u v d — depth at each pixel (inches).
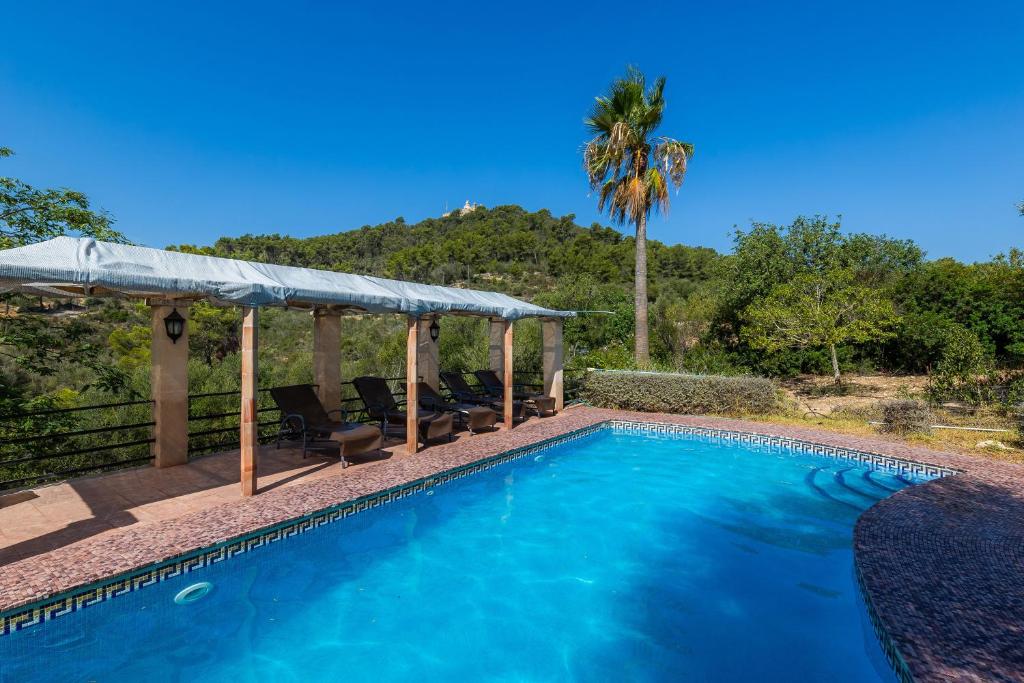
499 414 440.5
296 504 218.5
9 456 354.3
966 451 331.3
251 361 225.9
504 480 315.9
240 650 145.6
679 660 145.6
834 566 206.8
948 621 137.6
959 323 574.2
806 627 162.9
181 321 273.4
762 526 247.9
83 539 178.5
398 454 314.5
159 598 163.9
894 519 216.2
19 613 135.9
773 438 383.2
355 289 295.0
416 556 213.2
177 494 228.7
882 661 136.6
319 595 179.0
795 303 556.1
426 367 431.5
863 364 649.6
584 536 235.5
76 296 236.2
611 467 343.3
